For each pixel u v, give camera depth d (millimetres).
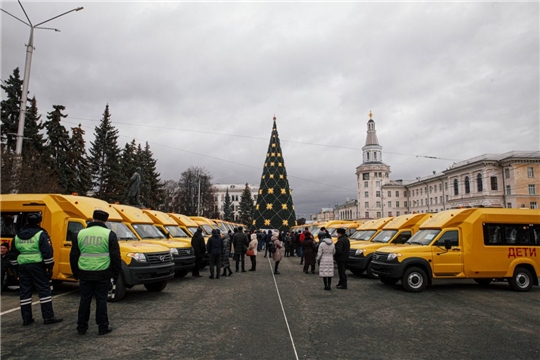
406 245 12672
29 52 16859
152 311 8594
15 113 29594
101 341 6340
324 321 7828
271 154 43500
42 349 5922
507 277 12125
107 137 42906
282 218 41688
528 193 60281
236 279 14383
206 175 67812
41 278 7355
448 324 7688
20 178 17234
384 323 7715
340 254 12047
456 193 73062
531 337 6828
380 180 112000
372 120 118188
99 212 6961
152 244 10953
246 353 5812
